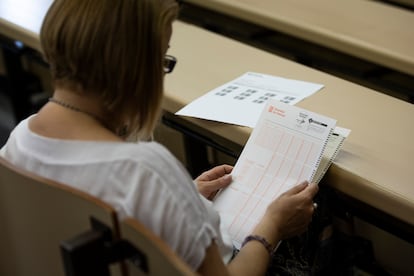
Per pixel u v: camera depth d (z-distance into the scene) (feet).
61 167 3.22
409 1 8.80
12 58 9.29
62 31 3.15
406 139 4.79
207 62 6.23
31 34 6.86
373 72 7.65
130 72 3.18
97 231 2.85
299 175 4.36
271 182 4.42
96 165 3.14
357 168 4.41
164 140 6.63
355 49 6.90
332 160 4.47
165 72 3.72
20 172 3.21
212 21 9.29
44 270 3.59
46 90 10.07
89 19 3.11
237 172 4.60
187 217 3.10
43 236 3.39
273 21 7.68
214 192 4.57
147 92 3.31
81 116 3.30
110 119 3.37
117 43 3.11
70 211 3.06
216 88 5.67
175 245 3.10
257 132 4.67
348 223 5.50
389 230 5.18
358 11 7.86
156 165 3.11
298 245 4.94
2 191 3.53
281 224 3.98
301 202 4.07
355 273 5.56
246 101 5.38
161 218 3.06
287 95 5.51
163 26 3.25
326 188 4.83
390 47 6.74
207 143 5.60
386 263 6.31
